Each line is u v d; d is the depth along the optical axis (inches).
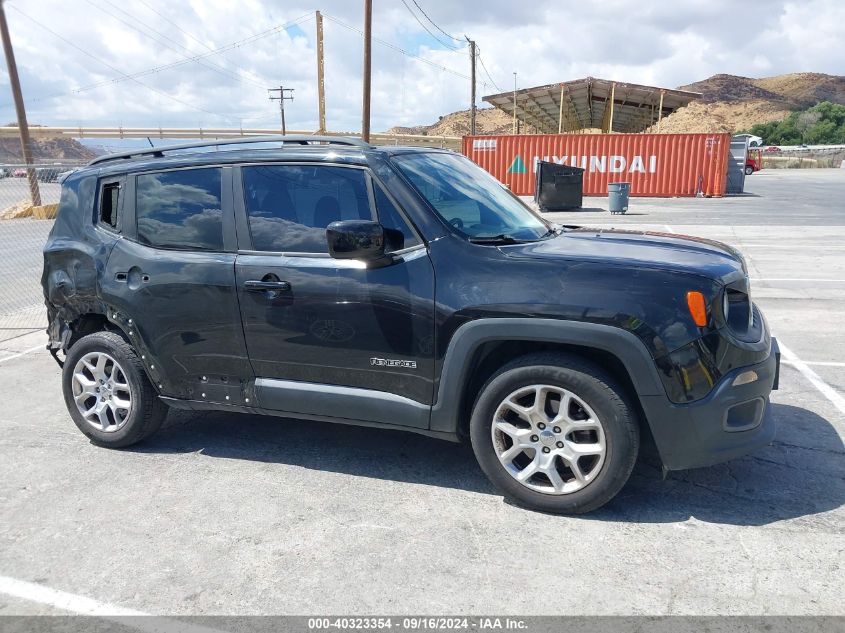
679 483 143.3
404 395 139.5
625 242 146.6
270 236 148.8
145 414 166.6
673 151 1069.8
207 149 161.5
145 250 160.6
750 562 114.4
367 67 1045.8
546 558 117.3
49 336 183.0
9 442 177.6
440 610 104.4
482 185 165.5
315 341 143.7
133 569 118.0
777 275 385.1
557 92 1489.9
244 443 172.4
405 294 134.8
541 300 124.7
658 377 120.6
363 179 142.6
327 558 119.4
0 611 108.0
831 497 136.0
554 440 129.5
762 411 129.4
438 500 139.6
